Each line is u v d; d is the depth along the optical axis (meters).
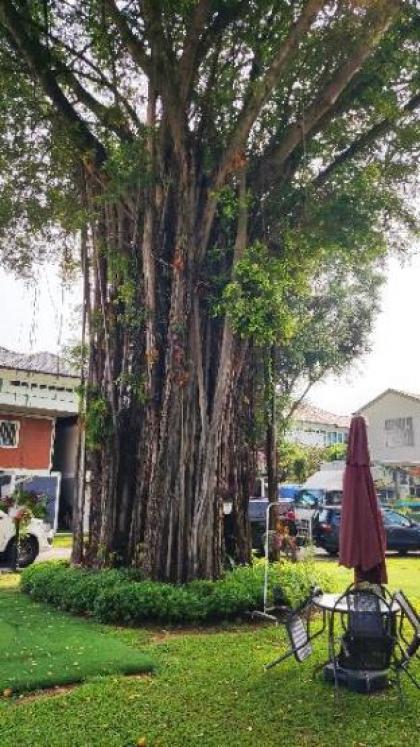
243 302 8.70
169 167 9.46
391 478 33.78
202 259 9.27
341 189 10.11
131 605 7.55
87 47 9.87
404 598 5.50
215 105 9.31
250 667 5.80
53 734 4.12
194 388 9.01
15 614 8.03
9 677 5.20
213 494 8.85
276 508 10.13
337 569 14.24
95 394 10.05
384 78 9.03
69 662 5.67
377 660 5.17
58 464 27.61
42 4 9.44
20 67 10.12
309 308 26.59
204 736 4.16
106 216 10.08
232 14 8.51
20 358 25.38
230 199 9.02
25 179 11.84
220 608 7.70
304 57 8.84
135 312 9.62
